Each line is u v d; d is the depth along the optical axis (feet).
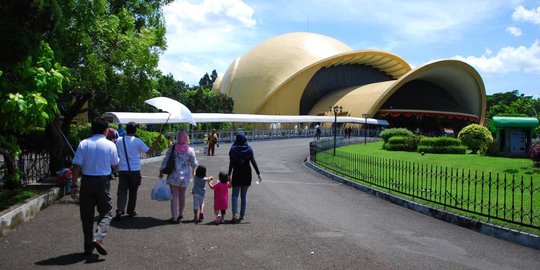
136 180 28.68
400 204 37.01
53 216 28.19
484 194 39.09
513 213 27.12
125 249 21.43
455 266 20.21
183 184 27.58
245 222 28.04
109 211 20.93
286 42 240.94
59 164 43.32
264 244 22.79
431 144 82.23
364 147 108.47
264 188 44.11
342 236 24.95
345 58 222.48
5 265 18.52
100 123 21.65
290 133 165.99
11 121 25.73
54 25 29.19
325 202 37.11
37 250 20.84
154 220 28.14
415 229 27.78
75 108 50.47
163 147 81.92
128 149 28.37
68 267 18.56
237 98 236.22
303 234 25.08
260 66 234.79
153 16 56.54
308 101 237.25
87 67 40.70
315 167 64.95
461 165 60.29
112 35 43.52
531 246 24.27
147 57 47.98
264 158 83.30
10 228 24.21
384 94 191.11
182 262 19.60
